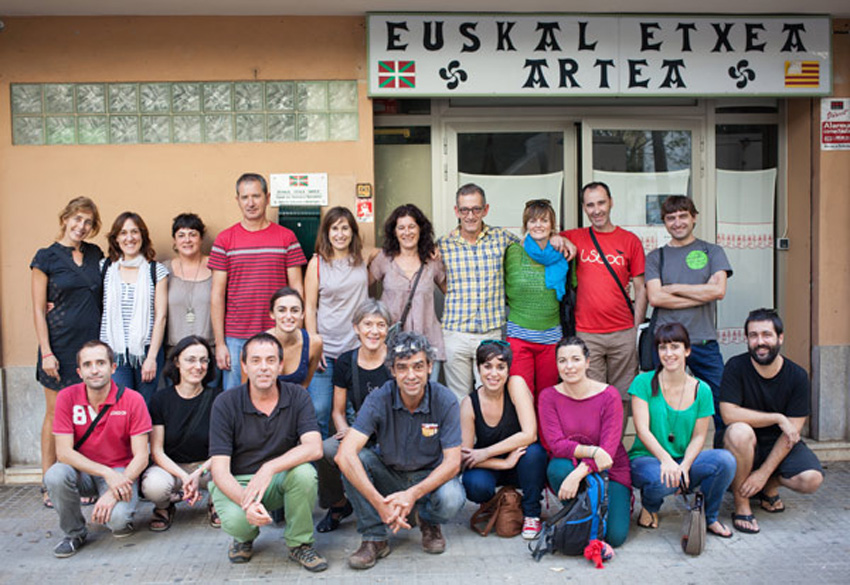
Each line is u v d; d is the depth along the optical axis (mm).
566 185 5645
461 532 4082
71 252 4543
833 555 3715
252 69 5000
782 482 4148
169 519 4176
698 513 3703
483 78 4992
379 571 3598
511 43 4984
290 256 4648
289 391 3734
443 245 4684
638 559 3697
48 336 4520
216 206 5016
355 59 5027
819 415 5422
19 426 5012
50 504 4539
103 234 4988
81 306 4527
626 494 3854
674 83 5113
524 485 3945
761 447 4199
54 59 4930
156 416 4133
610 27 5035
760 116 5688
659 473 3910
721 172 5730
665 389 4051
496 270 4621
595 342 4695
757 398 4160
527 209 4523
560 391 3975
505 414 3998
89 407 3887
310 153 5039
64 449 3846
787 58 5184
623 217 5660
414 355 3484
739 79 5156
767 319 4012
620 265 4699
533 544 3879
